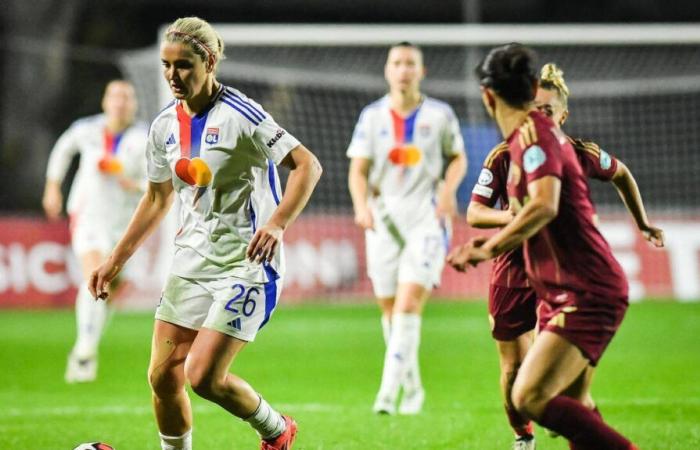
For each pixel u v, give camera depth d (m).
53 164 38.38
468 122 64.62
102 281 19.05
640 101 71.44
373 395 33.06
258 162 18.19
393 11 106.62
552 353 16.12
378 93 69.25
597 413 18.56
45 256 63.03
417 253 29.48
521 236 15.59
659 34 54.09
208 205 18.27
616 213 64.00
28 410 29.56
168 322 18.50
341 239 64.50
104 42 93.38
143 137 36.16
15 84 87.94
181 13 99.12
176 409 18.64
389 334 30.97
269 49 77.00
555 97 19.08
